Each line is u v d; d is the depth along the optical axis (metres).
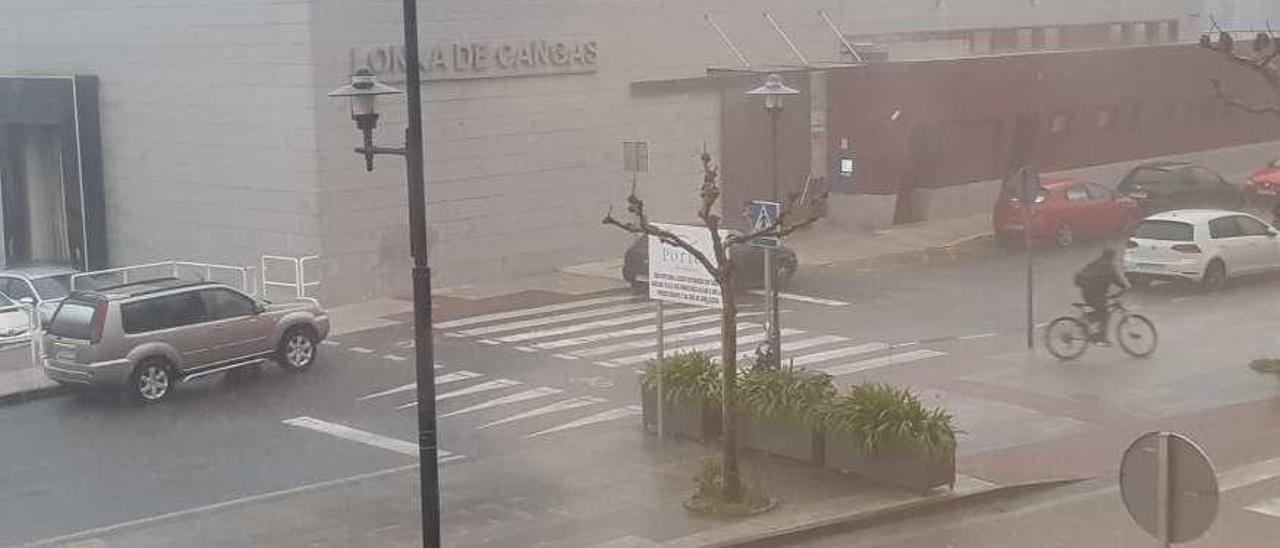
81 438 17.77
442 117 26.70
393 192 26.48
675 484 14.88
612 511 14.05
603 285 27.30
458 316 24.64
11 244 30.02
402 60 26.14
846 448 14.84
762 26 31.95
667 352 21.34
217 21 26.39
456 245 27.22
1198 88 37.62
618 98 29.30
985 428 16.89
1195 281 25.36
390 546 13.32
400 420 18.25
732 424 13.91
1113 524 13.52
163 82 27.52
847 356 20.92
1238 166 38.69
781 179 31.89
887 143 32.12
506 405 18.69
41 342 21.09
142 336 19.42
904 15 35.84
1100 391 18.52
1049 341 20.53
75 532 14.02
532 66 27.83
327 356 22.09
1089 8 39.75
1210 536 13.05
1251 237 26.06
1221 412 17.38
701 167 30.70
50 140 29.61
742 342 22.20
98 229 28.72
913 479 14.35
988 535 13.33
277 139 25.92
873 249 30.05
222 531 13.95
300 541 13.56
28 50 29.48
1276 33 39.88
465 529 13.73
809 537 13.34
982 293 25.94
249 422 18.34
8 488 15.62
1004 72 33.66
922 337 22.14
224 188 26.95
